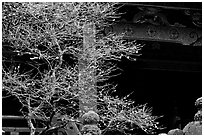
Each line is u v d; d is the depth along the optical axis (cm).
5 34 1372
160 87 2522
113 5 1659
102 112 1459
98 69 1445
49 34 1336
